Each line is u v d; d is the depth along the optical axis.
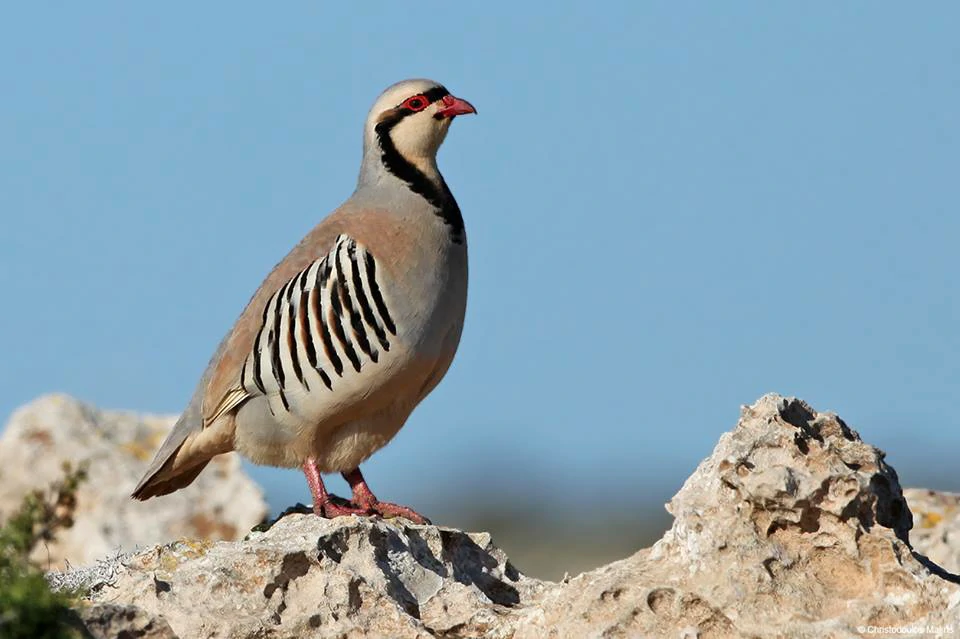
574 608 10.02
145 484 14.13
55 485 15.24
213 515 18.70
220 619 10.30
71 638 8.76
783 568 9.73
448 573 11.71
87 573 11.37
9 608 8.45
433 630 10.91
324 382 12.84
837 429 10.24
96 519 18.41
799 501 9.67
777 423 10.02
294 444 13.27
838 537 9.71
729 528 9.84
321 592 10.59
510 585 12.12
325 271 12.78
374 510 13.23
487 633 10.61
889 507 10.17
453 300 13.39
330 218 13.41
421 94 13.59
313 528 11.13
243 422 13.34
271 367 12.96
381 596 10.65
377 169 13.55
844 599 9.62
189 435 13.80
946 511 14.72
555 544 30.89
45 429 19.73
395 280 12.91
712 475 10.12
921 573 9.51
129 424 20.45
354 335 12.77
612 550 29.78
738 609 9.62
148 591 10.45
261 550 10.60
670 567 10.08
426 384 13.73
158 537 18.34
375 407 13.30
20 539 9.20
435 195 13.45
